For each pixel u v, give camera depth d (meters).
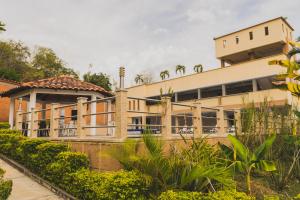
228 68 26.66
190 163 6.45
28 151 9.73
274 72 23.28
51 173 8.28
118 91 7.56
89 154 8.14
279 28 27.30
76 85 14.38
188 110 28.73
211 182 6.41
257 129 10.83
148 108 32.91
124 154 6.60
